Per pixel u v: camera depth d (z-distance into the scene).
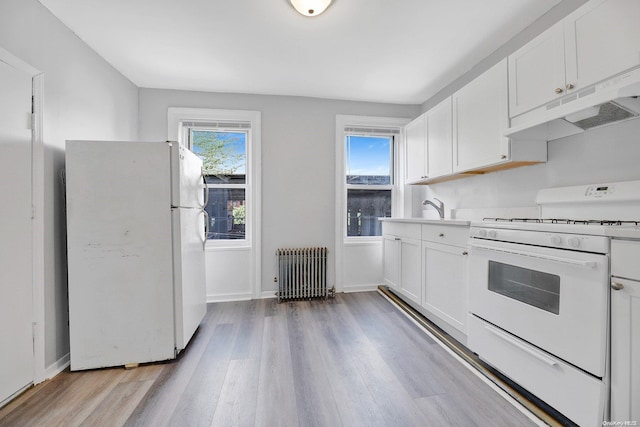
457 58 2.38
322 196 3.25
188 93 2.98
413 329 2.30
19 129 1.53
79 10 1.76
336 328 2.32
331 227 3.28
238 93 3.06
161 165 1.83
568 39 1.46
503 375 1.60
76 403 1.43
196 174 2.23
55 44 1.80
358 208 3.48
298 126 3.18
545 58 1.59
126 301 1.78
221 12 1.81
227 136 3.19
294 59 2.38
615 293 1.05
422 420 1.29
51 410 1.38
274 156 3.14
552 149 1.83
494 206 2.32
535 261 1.34
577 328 1.16
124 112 2.64
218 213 3.19
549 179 1.85
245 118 3.07
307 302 2.99
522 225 1.42
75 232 1.72
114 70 2.49
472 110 2.17
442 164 2.57
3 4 1.45
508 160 1.82
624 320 1.02
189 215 2.05
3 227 1.44
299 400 1.43
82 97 2.07
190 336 2.03
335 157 3.27
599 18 1.32
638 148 1.41
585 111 1.35
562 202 1.70
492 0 1.72
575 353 1.16
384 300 3.04
